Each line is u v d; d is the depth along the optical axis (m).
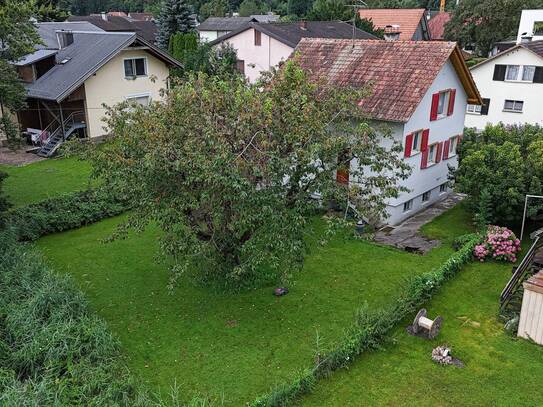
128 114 13.60
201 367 11.84
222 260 14.98
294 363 11.98
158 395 10.79
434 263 17.05
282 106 13.05
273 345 12.66
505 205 18.14
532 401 10.93
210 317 13.84
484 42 48.38
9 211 18.89
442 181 22.92
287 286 15.34
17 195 22.67
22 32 19.91
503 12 45.97
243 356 12.23
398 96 18.95
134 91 32.69
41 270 14.34
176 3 48.12
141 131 12.73
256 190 12.48
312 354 12.29
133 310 14.15
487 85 32.22
